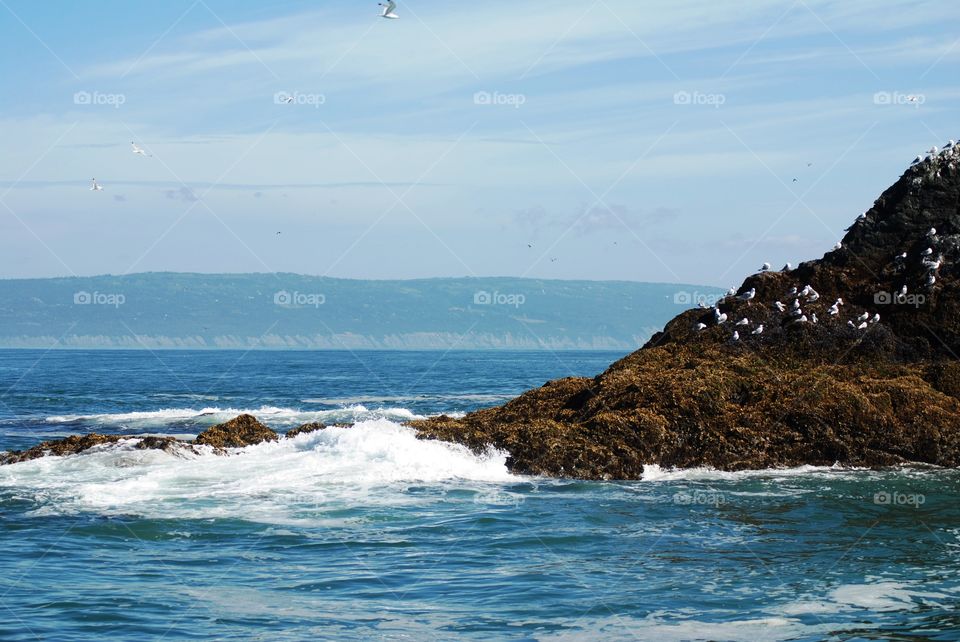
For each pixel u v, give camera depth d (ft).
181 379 346.54
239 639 52.42
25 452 101.86
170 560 67.10
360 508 82.28
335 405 208.64
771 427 102.68
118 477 92.84
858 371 114.32
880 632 53.52
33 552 68.74
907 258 128.77
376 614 56.39
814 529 76.28
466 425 104.99
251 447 104.99
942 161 134.72
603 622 55.16
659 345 126.93
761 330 122.31
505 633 53.57
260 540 72.08
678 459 100.37
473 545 71.10
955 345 119.24
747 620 55.47
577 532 74.90
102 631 53.42
